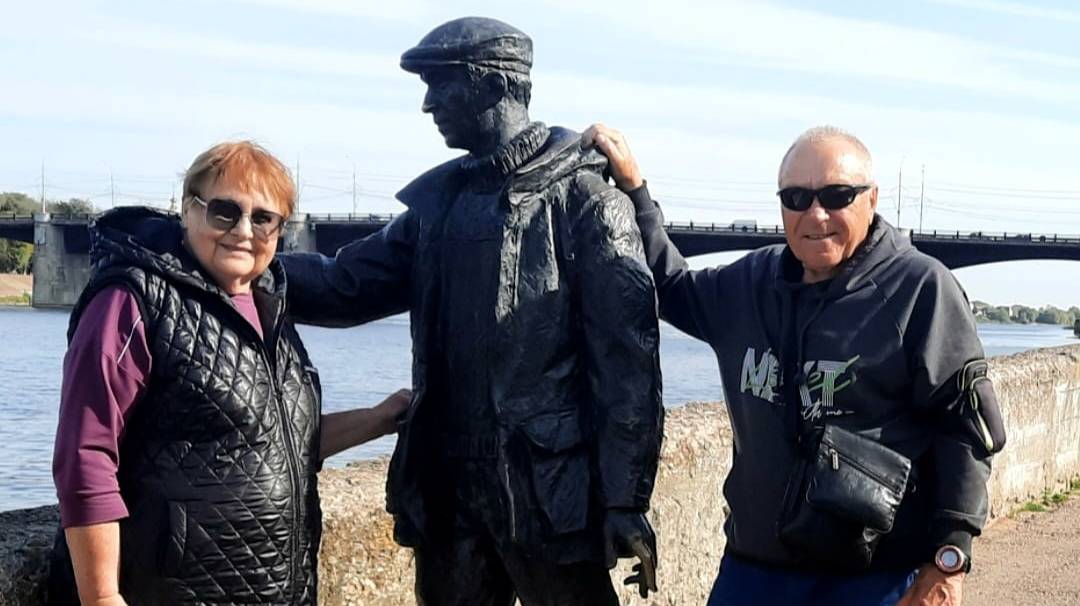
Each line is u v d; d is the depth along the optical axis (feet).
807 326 11.18
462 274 11.59
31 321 130.31
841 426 10.96
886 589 11.09
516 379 11.35
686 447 18.30
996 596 22.06
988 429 10.75
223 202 9.63
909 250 11.23
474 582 11.96
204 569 9.42
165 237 9.80
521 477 11.32
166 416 9.40
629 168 12.39
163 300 9.39
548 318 11.41
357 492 13.83
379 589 13.71
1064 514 28.94
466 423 11.62
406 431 11.71
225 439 9.53
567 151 11.69
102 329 9.15
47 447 41.83
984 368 10.90
